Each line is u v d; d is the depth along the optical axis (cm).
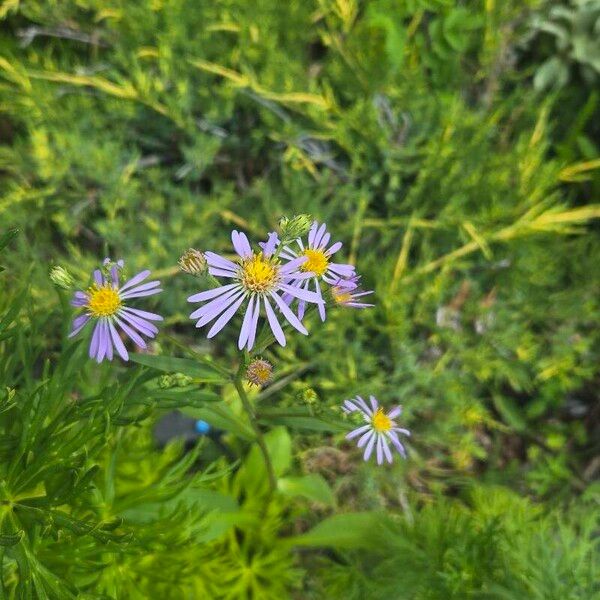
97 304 16
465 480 29
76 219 29
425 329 30
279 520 23
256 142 30
